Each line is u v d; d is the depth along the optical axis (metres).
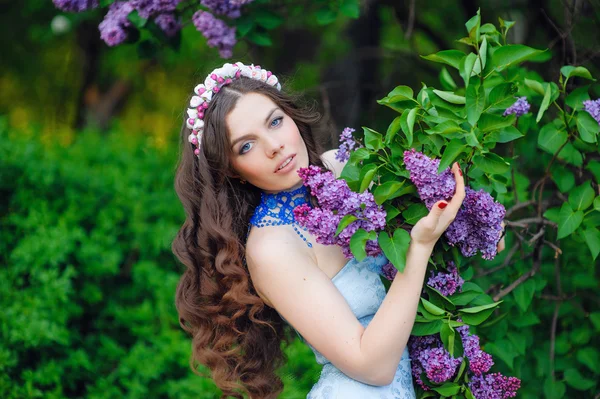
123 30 2.92
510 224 2.47
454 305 1.97
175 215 4.18
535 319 2.68
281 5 3.26
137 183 4.25
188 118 2.14
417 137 1.92
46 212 3.82
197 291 2.22
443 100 1.98
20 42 7.12
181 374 3.66
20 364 3.64
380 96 4.40
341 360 1.89
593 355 2.82
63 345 3.67
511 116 1.84
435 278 1.99
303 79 5.74
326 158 2.26
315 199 2.06
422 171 1.76
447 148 1.76
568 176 2.53
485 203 1.86
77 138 4.84
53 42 7.06
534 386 2.87
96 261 3.79
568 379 2.81
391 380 1.90
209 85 2.03
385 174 1.89
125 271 4.00
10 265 3.73
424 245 1.82
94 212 4.00
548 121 2.88
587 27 2.96
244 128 1.95
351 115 4.70
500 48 1.95
